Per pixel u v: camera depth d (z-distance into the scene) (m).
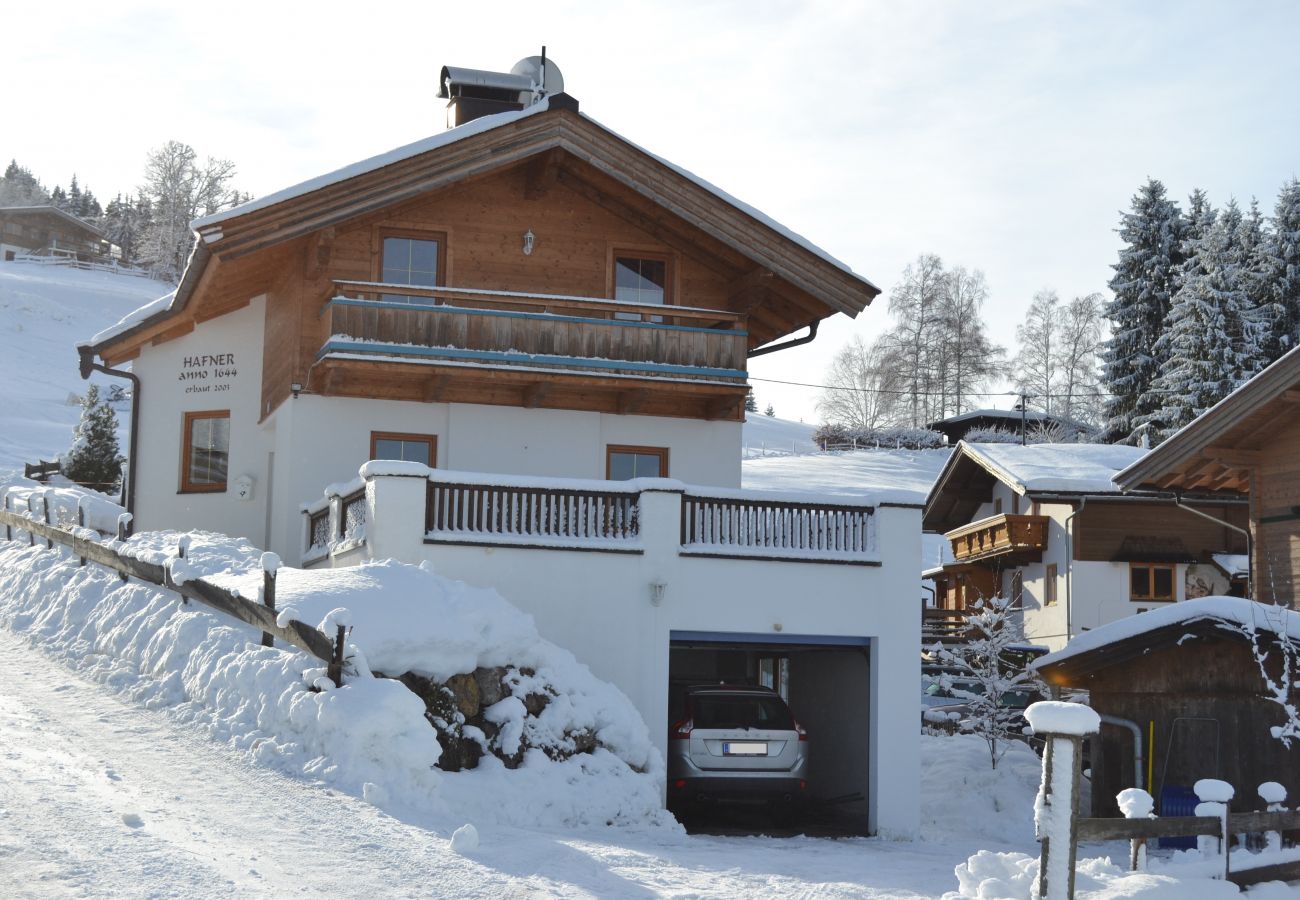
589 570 16.44
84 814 8.77
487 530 16.25
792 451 90.75
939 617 36.03
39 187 192.00
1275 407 18.05
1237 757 15.61
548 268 22.36
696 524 17.08
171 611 14.33
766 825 17.58
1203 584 35.06
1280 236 57.47
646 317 22.62
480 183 22.20
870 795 17.28
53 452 60.47
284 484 21.22
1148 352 59.84
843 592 17.42
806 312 23.72
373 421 21.36
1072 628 34.75
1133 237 61.03
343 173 20.09
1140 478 19.75
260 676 12.25
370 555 15.73
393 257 21.70
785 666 22.81
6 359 83.38
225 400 24.00
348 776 11.05
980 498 41.78
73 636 15.38
